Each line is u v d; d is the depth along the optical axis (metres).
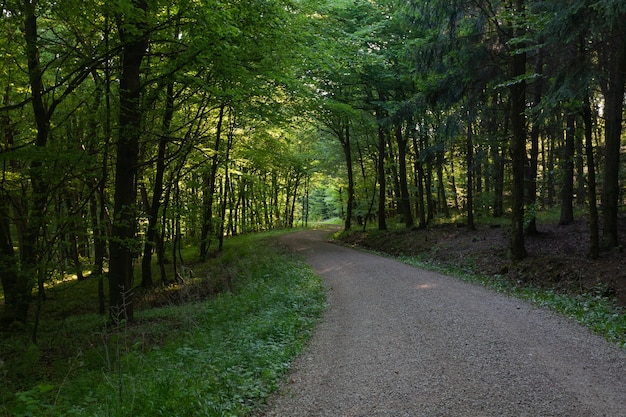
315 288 12.24
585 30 9.95
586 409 4.52
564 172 17.11
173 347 7.40
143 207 19.75
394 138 29.19
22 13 8.70
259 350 6.68
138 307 14.48
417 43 16.55
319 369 6.09
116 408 4.45
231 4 8.56
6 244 11.80
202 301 13.27
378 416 4.56
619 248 12.20
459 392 5.03
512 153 14.39
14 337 9.98
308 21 11.47
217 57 9.04
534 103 15.34
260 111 12.37
